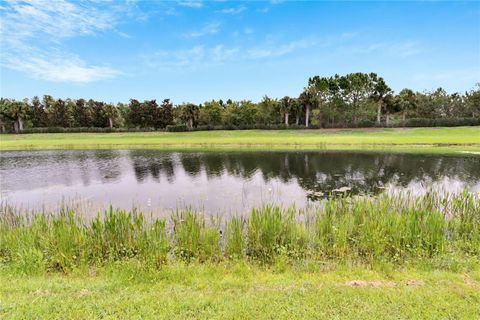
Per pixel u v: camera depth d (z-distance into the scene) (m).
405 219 5.27
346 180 12.28
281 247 4.68
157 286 3.54
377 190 10.35
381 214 5.38
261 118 56.78
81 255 4.42
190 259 4.62
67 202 9.22
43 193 10.57
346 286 3.50
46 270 4.24
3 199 9.72
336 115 53.06
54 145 29.94
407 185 11.18
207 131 48.44
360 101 51.19
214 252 4.75
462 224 5.49
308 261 4.46
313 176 13.24
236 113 56.66
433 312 2.92
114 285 3.55
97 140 35.94
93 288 3.48
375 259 4.45
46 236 4.84
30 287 3.51
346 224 5.20
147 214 7.62
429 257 4.59
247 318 2.85
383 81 48.16
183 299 3.19
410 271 4.06
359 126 46.88
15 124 56.59
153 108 60.16
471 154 19.30
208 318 2.85
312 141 28.55
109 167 16.61
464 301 3.11
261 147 26.05
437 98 58.19
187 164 17.38
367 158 18.55
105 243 4.82
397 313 2.91
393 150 22.06
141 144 30.02
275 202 8.76
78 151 25.55
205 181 12.45
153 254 4.46
